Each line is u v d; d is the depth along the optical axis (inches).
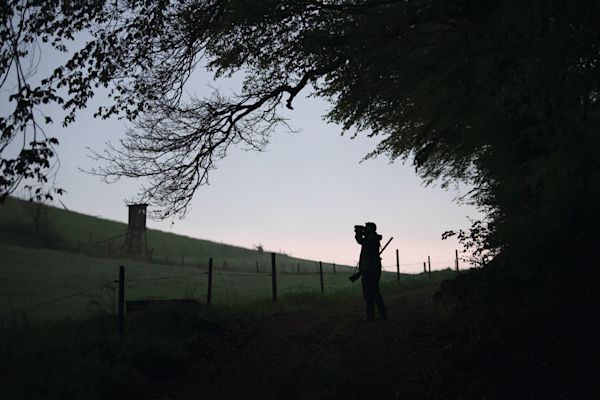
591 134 211.5
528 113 238.8
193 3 323.9
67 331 360.2
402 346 297.1
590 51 192.4
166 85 336.5
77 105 289.9
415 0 266.5
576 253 228.4
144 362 270.5
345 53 298.2
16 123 214.1
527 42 200.5
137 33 306.7
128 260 1579.7
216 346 326.6
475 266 315.6
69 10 286.0
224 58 355.6
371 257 400.5
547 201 251.0
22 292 790.5
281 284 1051.9
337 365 255.8
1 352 290.8
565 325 213.0
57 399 214.7
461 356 245.9
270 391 239.9
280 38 331.9
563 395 175.2
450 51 241.3
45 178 212.5
